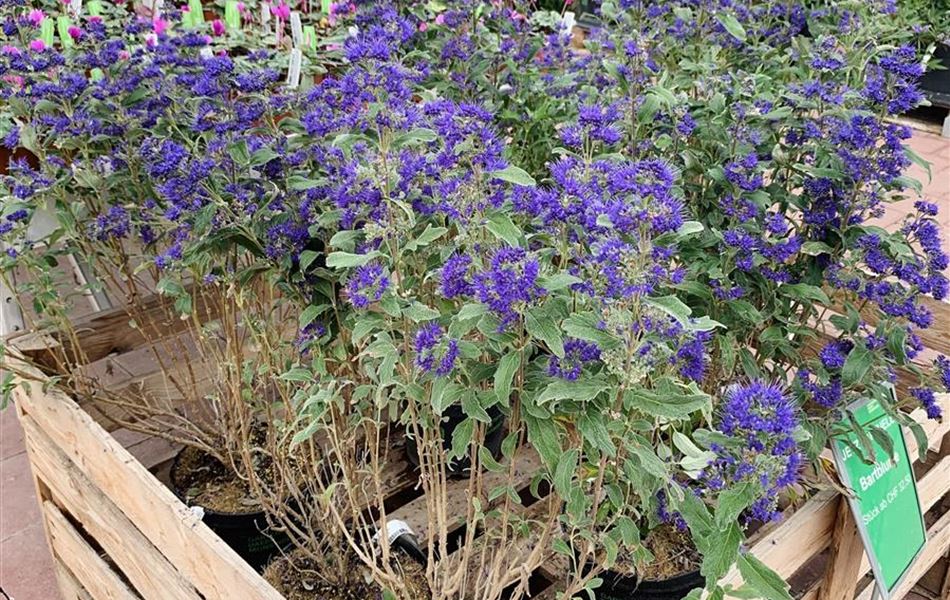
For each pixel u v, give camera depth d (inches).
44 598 99.9
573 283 45.7
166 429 99.2
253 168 67.4
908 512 74.8
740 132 71.9
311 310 61.9
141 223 79.0
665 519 63.1
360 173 53.6
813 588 77.8
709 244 68.3
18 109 77.6
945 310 85.3
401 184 54.4
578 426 48.3
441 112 57.2
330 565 77.3
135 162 80.4
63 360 91.5
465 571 66.0
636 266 44.2
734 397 44.1
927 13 169.6
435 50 101.8
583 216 47.6
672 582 68.4
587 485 63.0
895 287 67.5
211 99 69.9
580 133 59.4
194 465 90.7
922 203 69.7
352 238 55.2
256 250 65.7
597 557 67.7
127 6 135.6
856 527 71.9
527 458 92.7
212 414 101.9
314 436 88.0
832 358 68.4
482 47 102.4
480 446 57.2
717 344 74.2
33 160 100.6
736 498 42.6
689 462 45.3
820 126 71.6
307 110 73.8
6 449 125.6
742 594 51.0
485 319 47.4
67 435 82.5
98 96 77.9
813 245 68.8
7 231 76.7
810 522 70.8
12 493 116.2
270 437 79.0
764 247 67.5
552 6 206.1
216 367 90.7
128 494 74.3
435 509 71.4
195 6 120.7
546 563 75.5
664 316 45.7
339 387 63.7
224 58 70.6
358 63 59.8
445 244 60.8
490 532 65.0
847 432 69.1
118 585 82.8
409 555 77.0
